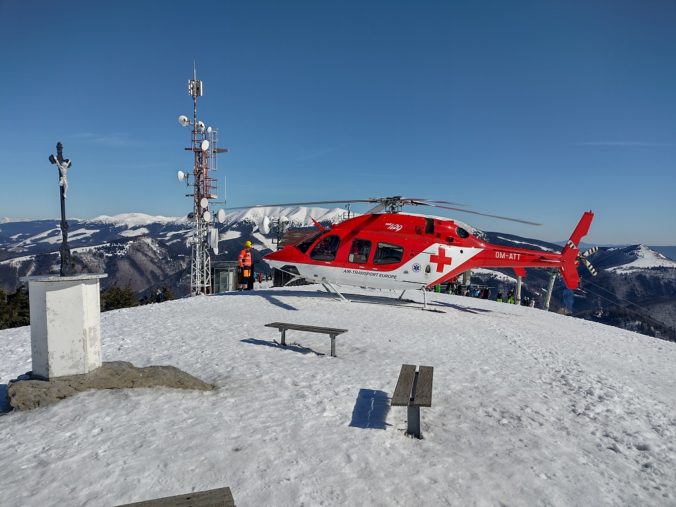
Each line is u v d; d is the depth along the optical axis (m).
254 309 13.09
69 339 5.34
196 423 4.70
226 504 2.81
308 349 8.46
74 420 4.66
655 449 5.00
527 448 4.69
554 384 7.23
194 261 29.05
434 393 6.29
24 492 3.37
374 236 14.10
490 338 10.81
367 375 6.84
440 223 14.26
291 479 3.68
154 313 12.31
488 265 14.54
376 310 13.62
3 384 6.51
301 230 21.66
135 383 5.56
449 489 3.73
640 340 14.15
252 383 6.21
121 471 3.69
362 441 4.52
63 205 5.36
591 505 3.71
